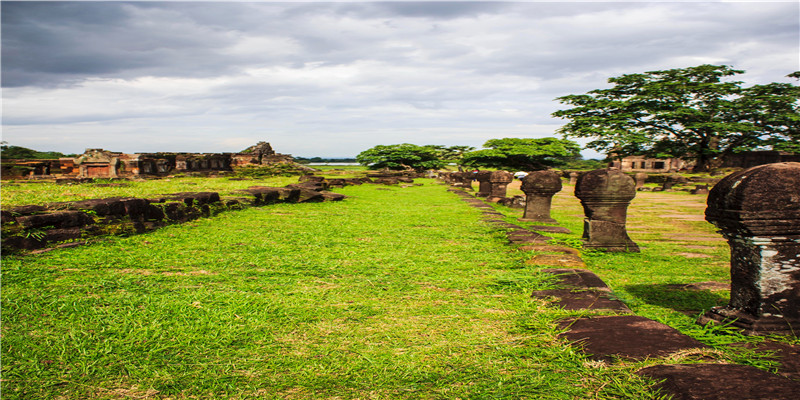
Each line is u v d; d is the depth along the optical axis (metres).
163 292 3.42
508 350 2.36
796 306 2.55
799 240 2.52
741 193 2.51
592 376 2.00
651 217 10.40
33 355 2.29
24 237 4.57
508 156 47.78
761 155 44.31
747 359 2.10
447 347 2.44
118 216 5.89
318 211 9.50
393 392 1.97
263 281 3.80
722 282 4.04
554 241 5.69
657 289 3.81
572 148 48.88
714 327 2.62
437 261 4.64
